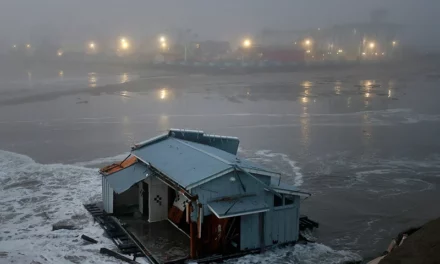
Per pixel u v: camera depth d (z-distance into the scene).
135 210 15.66
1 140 29.41
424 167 23.20
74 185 19.77
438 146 27.58
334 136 30.45
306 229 15.15
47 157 24.98
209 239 12.59
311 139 29.52
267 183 12.70
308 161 24.27
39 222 15.39
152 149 15.28
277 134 30.95
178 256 12.08
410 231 8.23
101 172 15.74
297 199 13.05
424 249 6.36
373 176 21.64
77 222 15.37
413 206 17.72
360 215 16.72
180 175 12.36
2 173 21.75
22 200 17.86
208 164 12.66
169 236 13.44
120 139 29.31
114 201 15.55
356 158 24.89
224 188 12.09
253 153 25.81
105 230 14.23
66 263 11.82
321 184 20.42
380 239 14.52
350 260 12.63
